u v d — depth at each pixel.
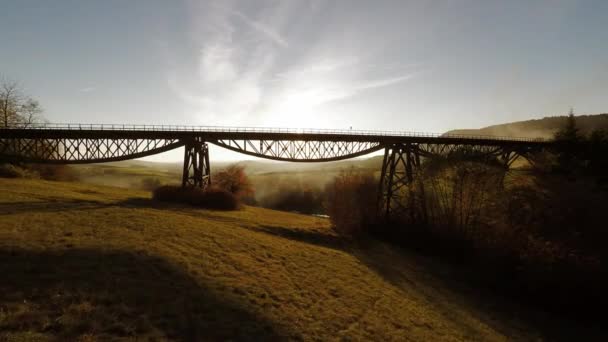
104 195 38.06
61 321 9.76
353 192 45.00
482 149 49.94
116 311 11.09
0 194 27.53
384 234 42.59
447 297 24.98
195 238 22.22
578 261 27.19
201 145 38.44
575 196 35.12
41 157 35.75
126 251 16.64
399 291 22.66
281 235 33.50
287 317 14.04
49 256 14.31
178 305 12.61
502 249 32.28
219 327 11.82
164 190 40.22
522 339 20.33
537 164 48.69
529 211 34.09
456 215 39.50
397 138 42.31
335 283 20.36
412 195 42.53
